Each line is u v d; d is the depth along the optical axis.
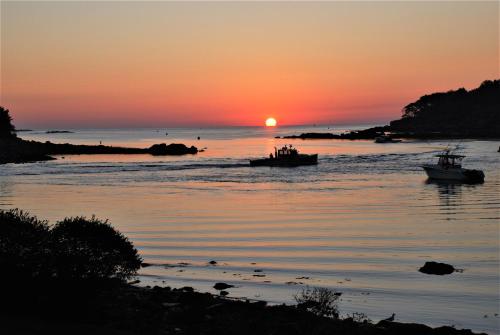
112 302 13.11
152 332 11.62
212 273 21.03
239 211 39.81
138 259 21.58
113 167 89.62
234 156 118.88
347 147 149.75
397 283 19.34
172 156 121.56
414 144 159.25
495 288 18.56
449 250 24.81
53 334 10.44
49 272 11.93
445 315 15.88
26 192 55.59
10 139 132.38
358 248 25.50
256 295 17.80
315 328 12.14
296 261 23.03
